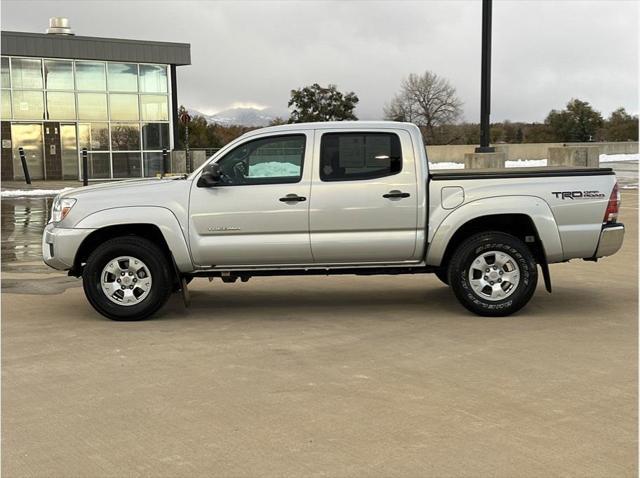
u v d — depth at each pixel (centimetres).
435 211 806
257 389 576
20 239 1517
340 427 495
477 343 705
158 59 3238
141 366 644
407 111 6044
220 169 803
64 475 430
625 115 5966
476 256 805
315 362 648
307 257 815
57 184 2916
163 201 811
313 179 806
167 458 450
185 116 3259
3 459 454
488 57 1891
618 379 593
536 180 806
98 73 3172
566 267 1133
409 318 816
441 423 500
